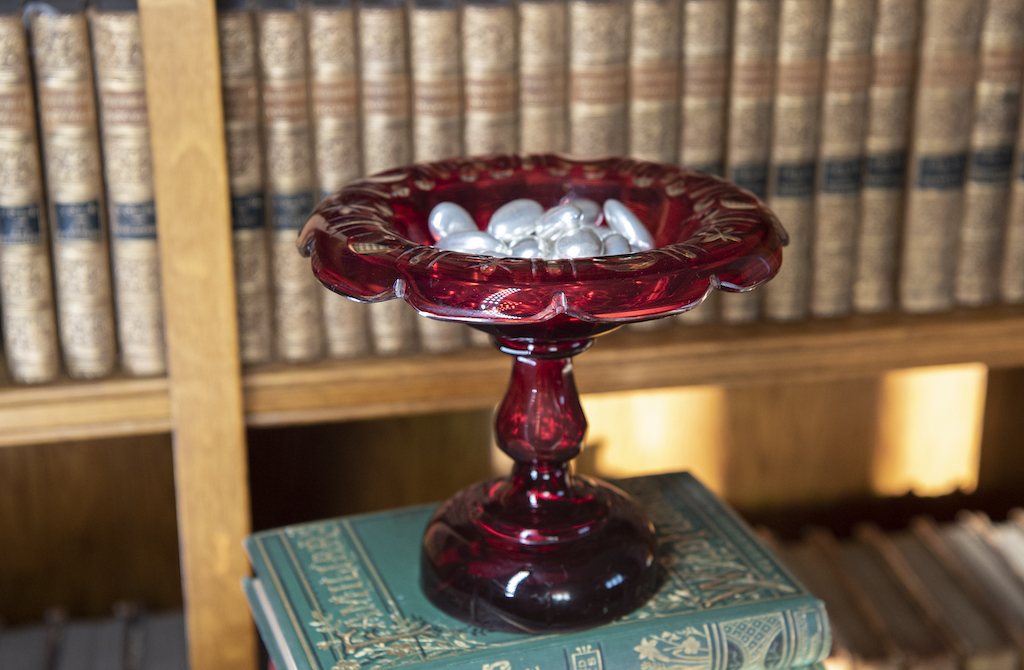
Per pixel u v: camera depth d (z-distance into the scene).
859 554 1.10
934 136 0.92
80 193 0.79
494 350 0.91
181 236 0.79
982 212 0.95
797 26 0.87
